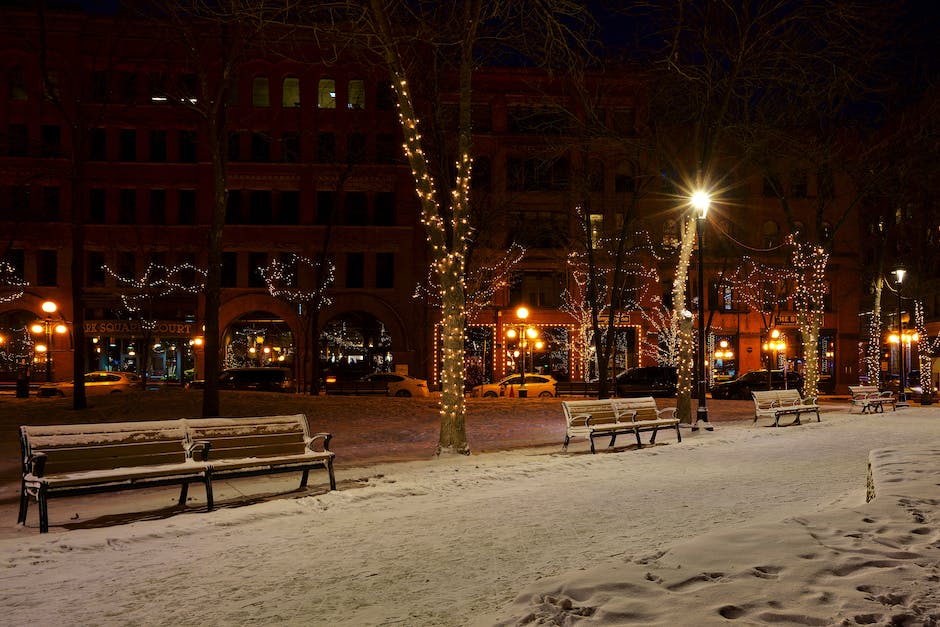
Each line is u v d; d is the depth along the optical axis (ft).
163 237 153.48
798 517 19.11
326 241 128.26
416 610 14.52
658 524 22.97
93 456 27.37
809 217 166.20
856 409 97.81
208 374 61.98
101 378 114.32
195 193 155.33
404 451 51.29
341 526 24.07
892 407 99.71
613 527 22.63
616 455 44.34
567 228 155.63
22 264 151.02
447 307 48.39
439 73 93.86
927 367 123.95
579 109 116.78
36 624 14.28
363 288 157.17
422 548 20.36
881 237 122.11
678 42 68.13
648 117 88.89
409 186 157.38
